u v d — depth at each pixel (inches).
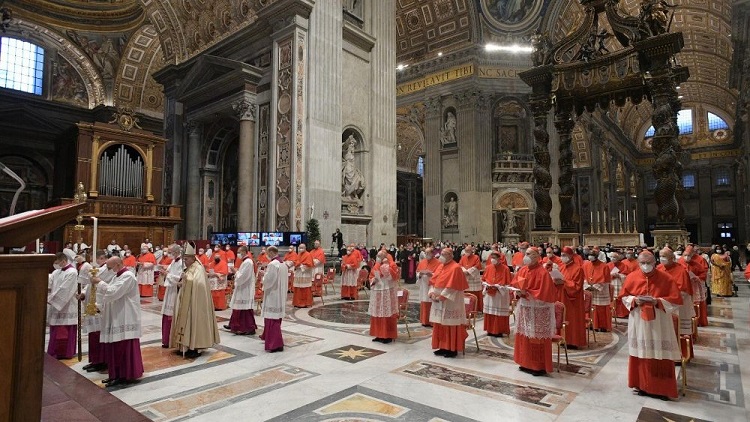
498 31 1167.6
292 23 670.5
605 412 185.0
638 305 206.2
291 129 661.9
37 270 65.6
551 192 1170.6
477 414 182.1
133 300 223.5
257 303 444.1
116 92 1158.3
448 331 269.9
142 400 197.5
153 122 1218.0
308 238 623.5
